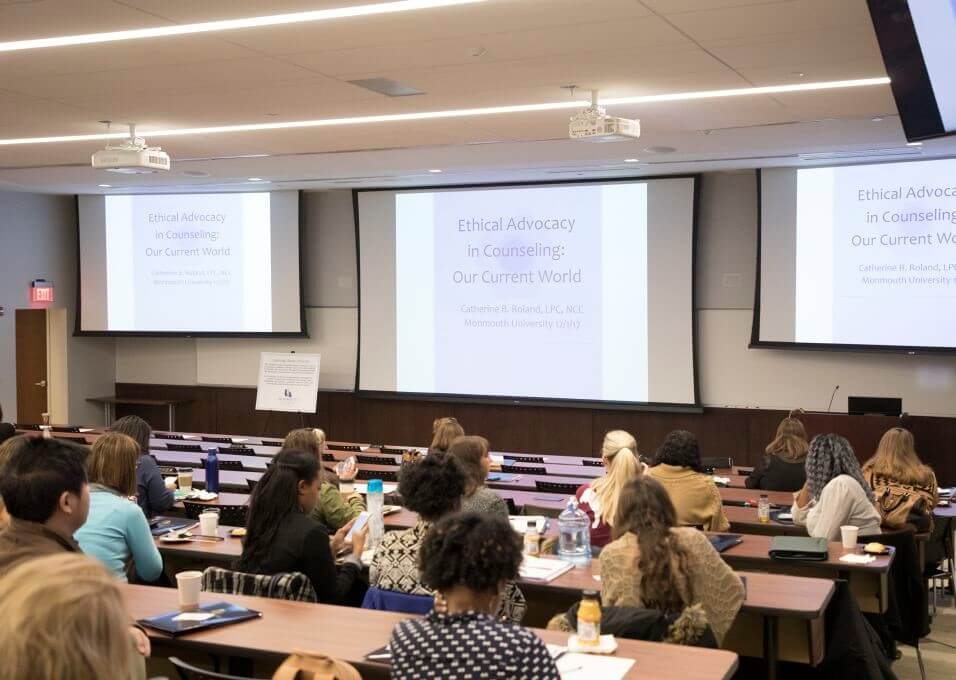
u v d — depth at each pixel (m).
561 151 10.26
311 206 14.23
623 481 4.79
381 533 4.60
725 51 6.01
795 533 5.51
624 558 3.41
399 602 3.46
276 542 3.79
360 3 5.02
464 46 5.91
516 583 3.57
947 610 6.69
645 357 12.22
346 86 7.06
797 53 6.06
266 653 2.96
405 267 13.38
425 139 9.49
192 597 3.35
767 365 11.88
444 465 3.53
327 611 3.36
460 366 13.17
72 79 6.79
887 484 5.86
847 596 4.20
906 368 11.16
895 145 9.81
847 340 11.16
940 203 10.56
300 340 14.38
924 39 3.82
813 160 10.91
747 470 8.59
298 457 3.94
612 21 5.37
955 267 10.52
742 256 11.96
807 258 11.32
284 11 5.16
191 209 14.27
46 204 14.66
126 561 3.92
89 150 10.20
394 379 13.53
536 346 12.75
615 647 2.90
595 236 12.39
